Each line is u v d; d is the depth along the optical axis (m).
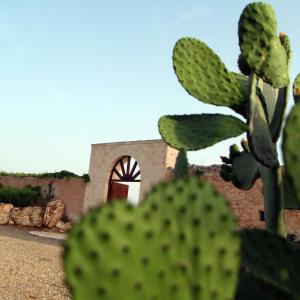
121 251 0.79
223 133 1.57
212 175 12.29
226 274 0.86
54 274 6.51
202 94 1.66
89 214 0.79
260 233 1.07
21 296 5.01
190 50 1.68
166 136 1.58
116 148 17.03
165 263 0.82
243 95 1.69
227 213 0.88
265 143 1.45
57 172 18.58
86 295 0.76
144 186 15.57
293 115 0.99
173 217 0.84
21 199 18.45
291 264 1.04
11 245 9.71
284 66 1.51
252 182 1.76
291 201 1.78
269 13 1.51
